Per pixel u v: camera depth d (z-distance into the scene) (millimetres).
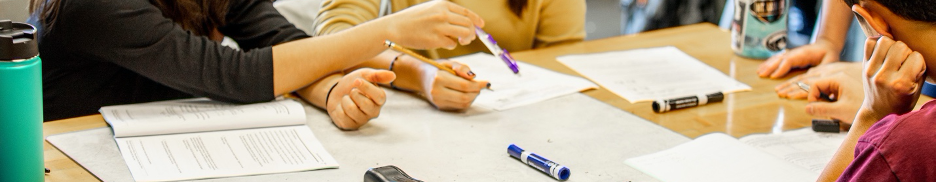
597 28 4051
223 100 1368
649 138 1261
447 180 1086
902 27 893
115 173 1076
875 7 893
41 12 1385
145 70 1335
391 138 1251
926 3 848
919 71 911
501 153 1189
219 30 1637
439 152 1191
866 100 1001
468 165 1142
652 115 1384
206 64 1347
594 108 1412
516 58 1736
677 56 1767
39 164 980
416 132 1280
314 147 1193
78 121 1265
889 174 779
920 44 898
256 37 1607
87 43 1324
